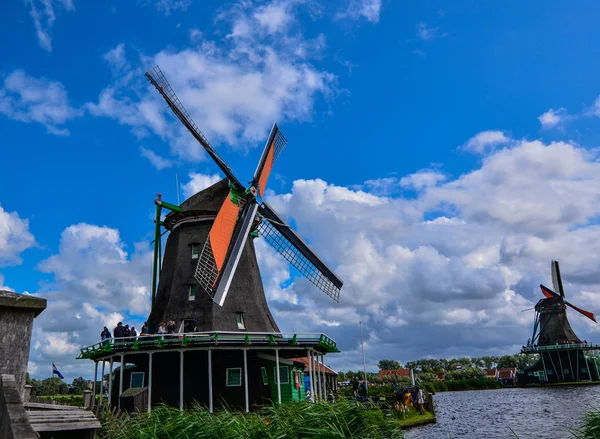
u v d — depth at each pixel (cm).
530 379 9506
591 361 8575
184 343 2281
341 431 894
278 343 2372
